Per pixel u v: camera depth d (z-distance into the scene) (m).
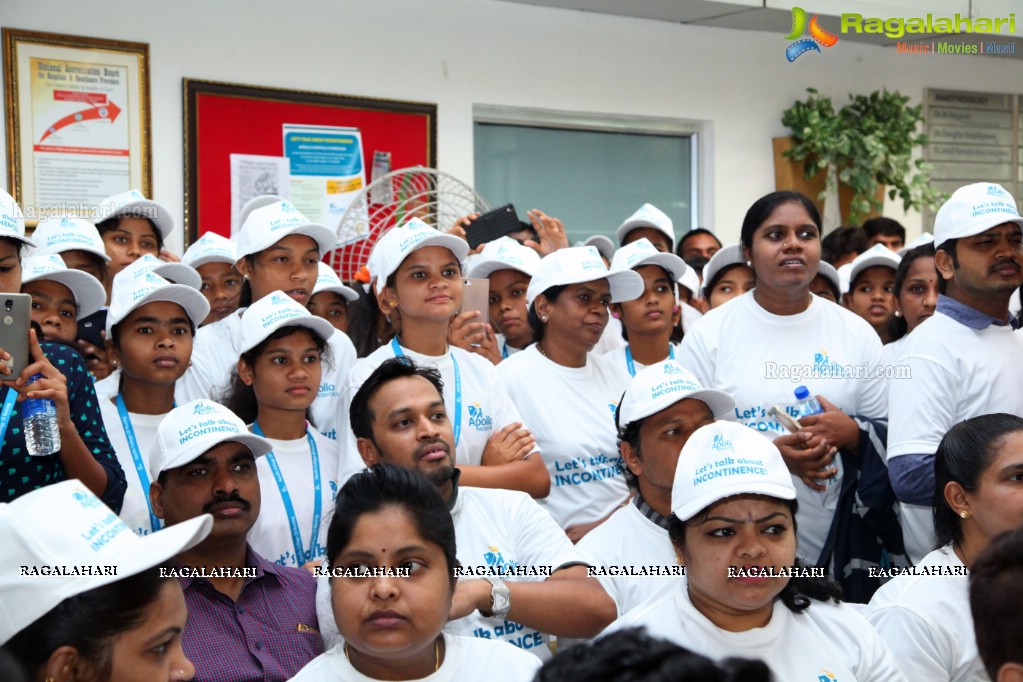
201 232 4.91
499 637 2.30
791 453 2.69
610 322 4.12
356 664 1.79
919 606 2.07
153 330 2.66
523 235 4.49
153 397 2.72
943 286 2.78
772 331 2.98
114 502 2.32
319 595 2.21
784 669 1.85
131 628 1.40
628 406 2.40
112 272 3.59
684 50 6.21
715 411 2.44
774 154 6.52
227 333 3.23
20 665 1.36
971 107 7.20
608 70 5.99
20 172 4.48
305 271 3.24
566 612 2.13
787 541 1.86
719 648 1.85
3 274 2.29
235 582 2.18
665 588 2.12
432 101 5.48
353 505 1.75
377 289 2.96
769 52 6.47
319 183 5.18
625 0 5.68
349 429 2.57
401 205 5.09
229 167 4.96
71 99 4.57
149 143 4.74
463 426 2.74
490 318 3.80
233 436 2.21
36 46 4.48
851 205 6.49
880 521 2.81
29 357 2.20
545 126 6.02
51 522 1.43
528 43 5.74
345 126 5.23
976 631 1.44
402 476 1.79
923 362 2.68
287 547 2.51
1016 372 2.68
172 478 2.21
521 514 2.39
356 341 3.58
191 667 1.51
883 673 1.91
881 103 6.56
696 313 4.34
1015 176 7.40
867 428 2.85
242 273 3.29
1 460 2.15
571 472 2.96
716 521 1.84
